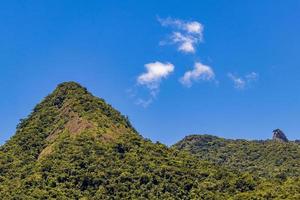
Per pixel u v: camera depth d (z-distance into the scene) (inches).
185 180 5497.1
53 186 5044.3
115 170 5300.2
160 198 5123.0
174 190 5300.2
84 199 4827.8
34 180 5098.4
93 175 5147.6
